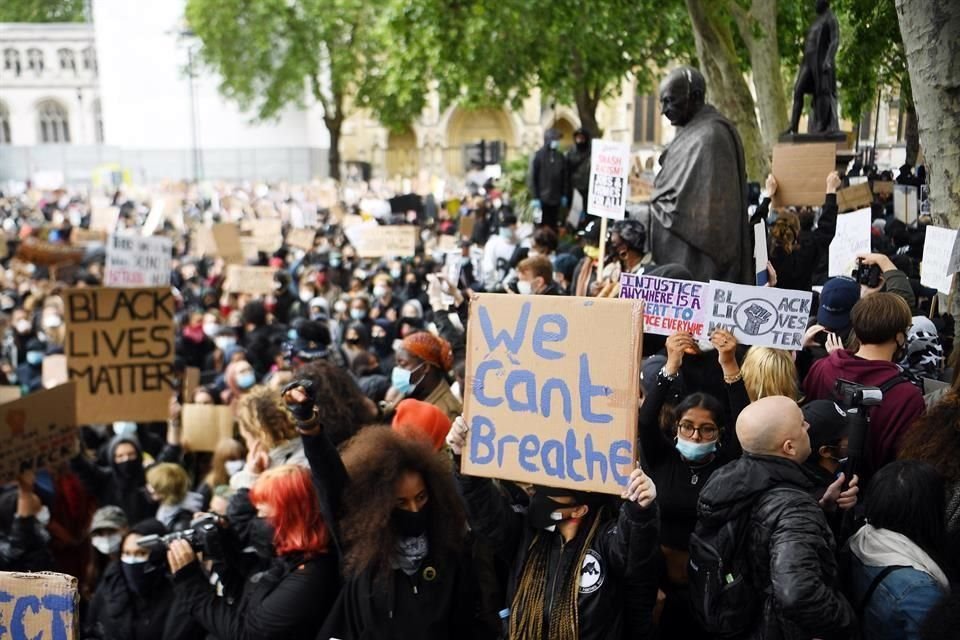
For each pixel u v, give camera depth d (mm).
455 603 3359
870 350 4125
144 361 6746
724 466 3131
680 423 3477
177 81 54281
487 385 3223
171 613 4055
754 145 15836
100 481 6070
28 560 4871
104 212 23734
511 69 24625
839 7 15445
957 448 3311
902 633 2900
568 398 3107
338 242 19000
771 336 3967
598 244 7535
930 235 4980
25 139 67312
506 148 58344
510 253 12273
